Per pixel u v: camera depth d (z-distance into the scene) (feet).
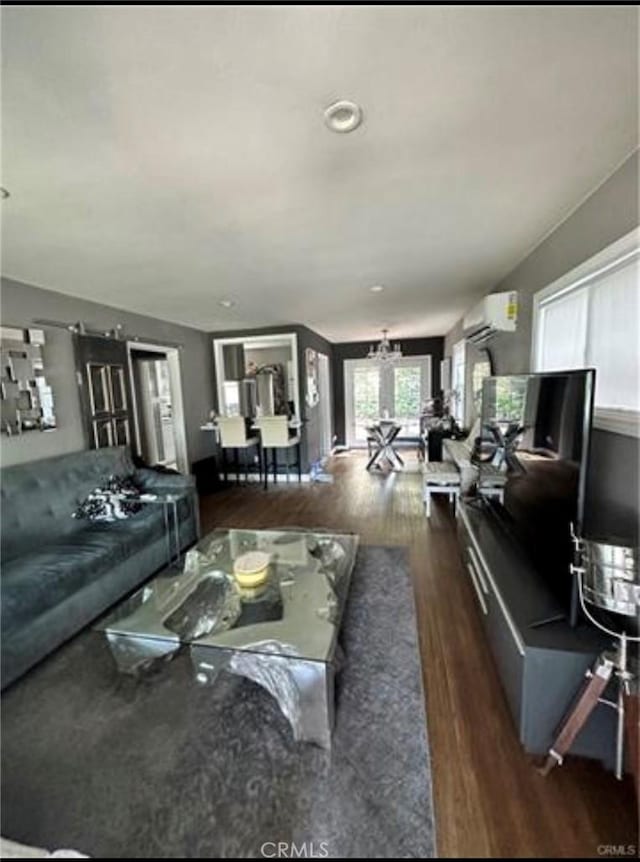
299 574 7.75
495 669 6.02
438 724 5.09
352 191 6.14
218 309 14.62
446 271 10.88
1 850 3.84
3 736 5.13
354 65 3.66
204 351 19.57
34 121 4.21
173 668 6.26
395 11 3.14
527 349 9.59
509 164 5.52
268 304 14.16
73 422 11.12
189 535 11.27
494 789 4.26
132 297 12.05
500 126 4.68
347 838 3.82
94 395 11.77
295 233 7.70
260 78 3.76
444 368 24.67
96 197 5.93
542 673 4.51
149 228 7.13
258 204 6.42
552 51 3.57
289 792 4.27
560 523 5.32
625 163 5.47
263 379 22.48
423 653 6.46
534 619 5.06
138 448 14.35
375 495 16.06
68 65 3.49
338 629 6.05
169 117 4.26
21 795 4.36
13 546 8.02
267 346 22.25
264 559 7.57
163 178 5.51
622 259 5.68
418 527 12.28
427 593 8.32
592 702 4.09
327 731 4.96
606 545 4.34
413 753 4.69
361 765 4.55
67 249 7.93
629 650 4.27
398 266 10.24
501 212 7.11
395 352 23.31
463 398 18.58
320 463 21.97
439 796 4.19
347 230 7.69
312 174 5.60
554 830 3.86
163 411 18.22
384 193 6.25
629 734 3.95
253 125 4.47
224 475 20.30
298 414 19.36
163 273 9.84
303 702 5.25
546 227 7.87
